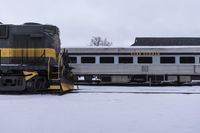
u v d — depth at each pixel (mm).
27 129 6980
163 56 31234
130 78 31281
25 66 17719
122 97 15273
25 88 17359
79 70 31266
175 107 11078
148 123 7789
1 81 17359
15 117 8594
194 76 31297
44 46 18500
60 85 17344
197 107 11117
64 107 10828
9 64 18203
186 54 31078
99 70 31250
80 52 31312
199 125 7531
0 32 18562
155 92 19250
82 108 10578
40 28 18609
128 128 7148
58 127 7230
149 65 31188
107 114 9234
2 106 11070
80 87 26547
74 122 7887
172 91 20734
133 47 31344
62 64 19000
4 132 6660
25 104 11727
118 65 31219
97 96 15812
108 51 31297
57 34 19312
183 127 7277
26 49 18562
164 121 8094
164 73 31141
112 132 6715
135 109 10422
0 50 18516
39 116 8789
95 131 6809
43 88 17781
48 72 17531
